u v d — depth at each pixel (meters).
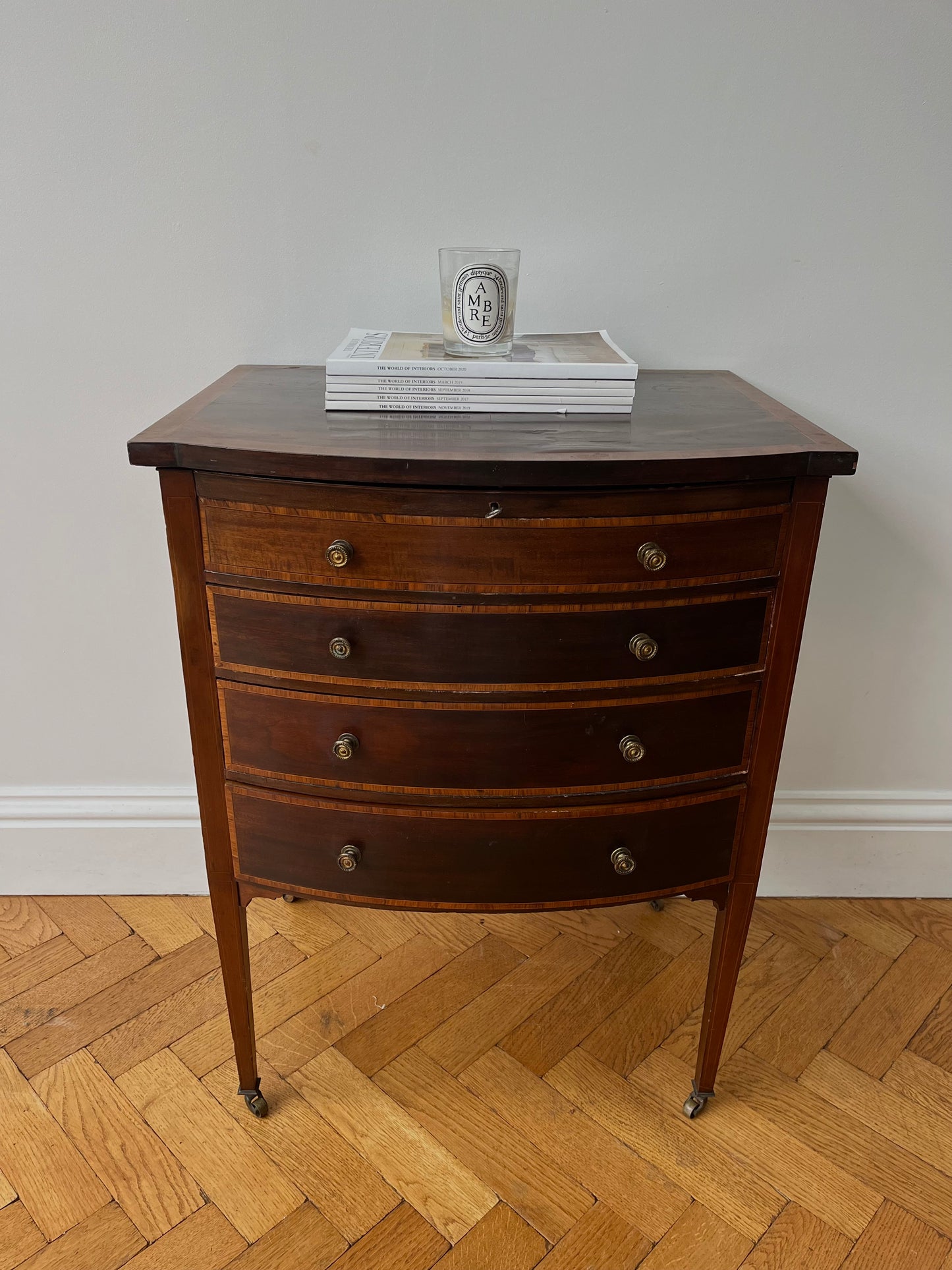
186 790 1.47
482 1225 1.02
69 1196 1.04
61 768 1.46
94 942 1.41
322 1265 0.97
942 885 1.54
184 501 0.83
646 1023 1.28
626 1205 1.04
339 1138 1.11
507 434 0.86
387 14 1.05
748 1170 1.08
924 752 1.47
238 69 1.08
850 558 1.34
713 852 0.99
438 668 0.86
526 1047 1.24
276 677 0.89
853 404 1.25
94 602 1.35
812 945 1.43
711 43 1.07
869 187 1.14
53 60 1.07
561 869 0.97
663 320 1.21
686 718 0.90
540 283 1.19
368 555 0.82
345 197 1.14
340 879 0.98
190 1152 1.09
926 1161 1.10
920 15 1.06
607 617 0.84
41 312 1.19
